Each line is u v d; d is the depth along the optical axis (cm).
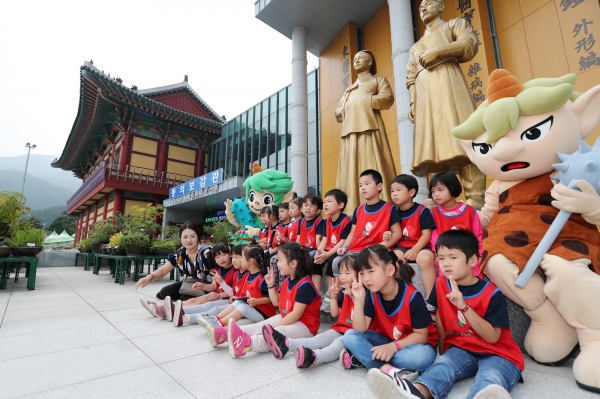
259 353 284
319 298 326
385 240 347
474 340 219
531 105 263
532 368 242
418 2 1192
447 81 456
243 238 696
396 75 891
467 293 226
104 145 2952
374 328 268
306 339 275
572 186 237
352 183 557
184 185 2159
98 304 515
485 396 167
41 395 203
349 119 583
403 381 183
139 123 2475
